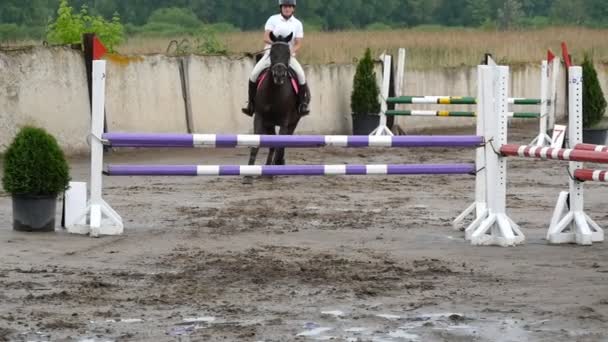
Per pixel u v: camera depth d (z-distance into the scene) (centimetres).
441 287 955
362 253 1131
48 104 2189
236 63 2595
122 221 1359
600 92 2603
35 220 1248
